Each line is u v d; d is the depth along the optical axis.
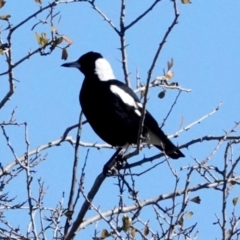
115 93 15.34
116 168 12.99
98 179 12.06
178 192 11.95
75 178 11.57
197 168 11.20
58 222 10.98
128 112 15.23
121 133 15.26
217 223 10.75
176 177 10.51
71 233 11.55
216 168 10.81
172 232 10.30
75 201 11.28
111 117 15.27
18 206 11.96
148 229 10.97
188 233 10.68
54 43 11.45
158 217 10.71
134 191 11.13
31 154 13.04
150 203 11.89
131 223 10.93
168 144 14.52
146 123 14.98
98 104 15.41
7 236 11.33
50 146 13.42
